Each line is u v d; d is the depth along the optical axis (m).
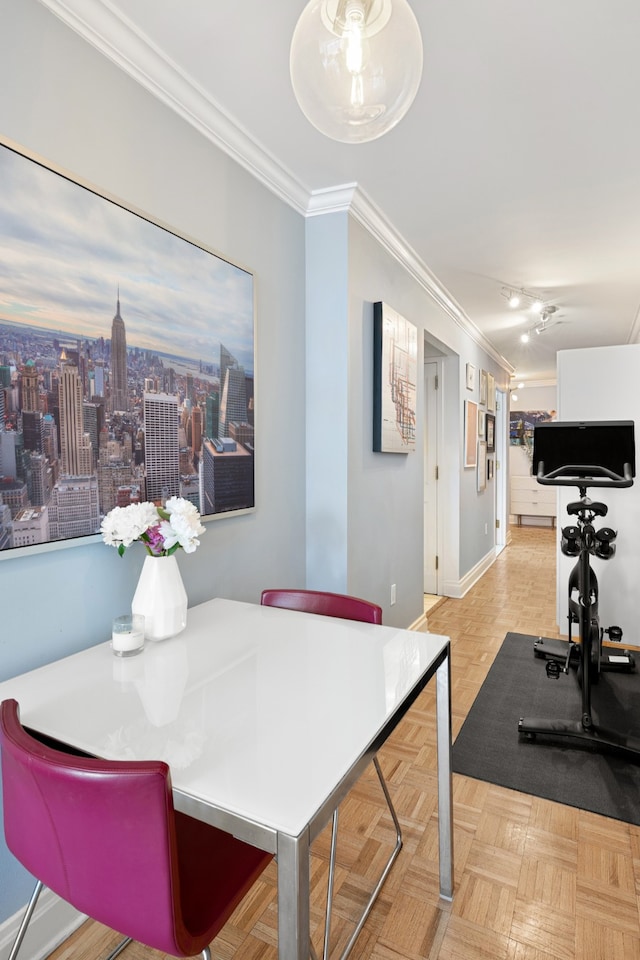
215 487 1.86
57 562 1.32
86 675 1.18
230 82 1.66
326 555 2.47
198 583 1.83
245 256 2.03
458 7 1.37
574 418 3.37
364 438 2.61
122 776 0.72
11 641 1.22
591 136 1.96
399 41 0.96
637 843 1.63
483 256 3.13
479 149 2.03
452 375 4.44
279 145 2.01
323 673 1.18
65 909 1.32
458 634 3.55
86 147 1.37
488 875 1.50
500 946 1.29
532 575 5.34
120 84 1.47
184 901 0.89
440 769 1.41
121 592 1.50
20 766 0.78
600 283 3.61
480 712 2.46
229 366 1.91
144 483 1.55
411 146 2.02
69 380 1.31
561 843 1.63
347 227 2.38
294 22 1.41
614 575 3.29
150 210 1.58
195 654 1.30
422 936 1.32
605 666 2.91
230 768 0.83
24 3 1.21
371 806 1.80
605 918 1.36
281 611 1.65
